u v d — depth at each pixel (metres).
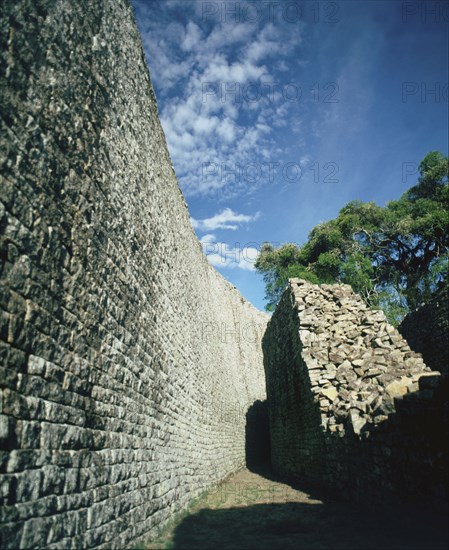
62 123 3.68
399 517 4.74
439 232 21.64
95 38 4.61
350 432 6.50
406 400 4.79
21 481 2.61
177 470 7.73
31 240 3.03
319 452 8.31
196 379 10.87
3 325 2.60
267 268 27.66
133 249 5.84
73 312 3.72
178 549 4.63
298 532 5.02
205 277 14.79
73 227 3.83
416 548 3.64
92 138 4.43
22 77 3.01
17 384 2.70
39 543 2.75
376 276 24.31
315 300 10.34
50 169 3.41
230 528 5.80
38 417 2.93
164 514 6.41
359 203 24.50
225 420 15.52
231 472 15.29
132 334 5.54
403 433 4.80
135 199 6.08
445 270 20.30
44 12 3.39
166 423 7.25
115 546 4.20
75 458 3.48
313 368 8.74
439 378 4.31
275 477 12.80
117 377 4.82
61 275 3.52
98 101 4.66
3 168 2.72
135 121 6.24
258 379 25.52
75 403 3.61
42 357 3.08
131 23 6.03
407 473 4.66
